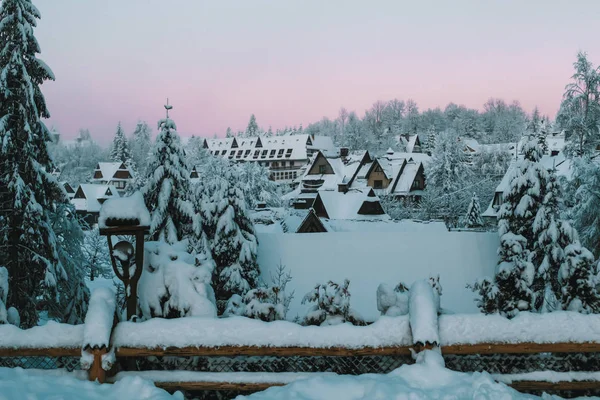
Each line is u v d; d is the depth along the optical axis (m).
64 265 20.84
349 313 7.35
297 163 121.25
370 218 51.53
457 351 5.93
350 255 20.61
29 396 5.39
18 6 18.88
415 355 5.95
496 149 89.69
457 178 68.69
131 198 7.57
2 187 18.72
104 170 114.25
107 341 6.00
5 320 7.05
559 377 5.95
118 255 7.50
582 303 8.29
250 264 19.28
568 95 41.97
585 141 41.72
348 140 151.38
